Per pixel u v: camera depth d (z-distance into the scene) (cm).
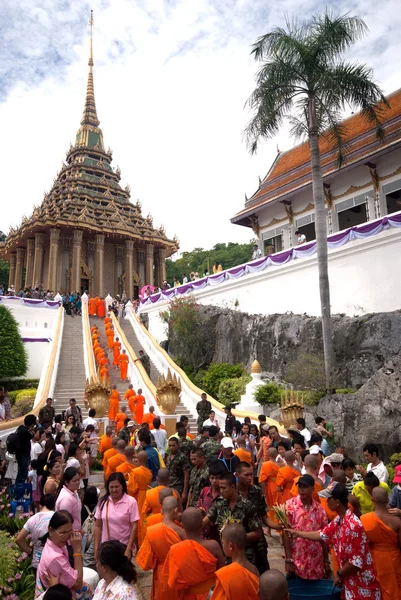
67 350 2766
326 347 1656
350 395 1495
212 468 546
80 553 460
